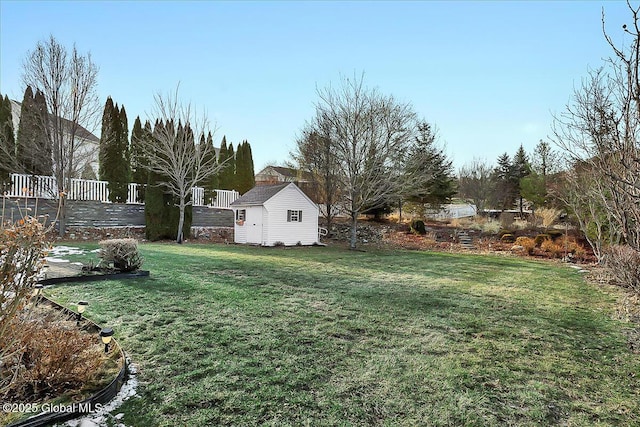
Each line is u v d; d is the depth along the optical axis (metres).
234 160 26.16
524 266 11.95
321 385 3.25
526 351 4.28
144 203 17.92
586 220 13.80
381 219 23.80
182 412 2.73
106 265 7.83
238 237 18.19
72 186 16.16
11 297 2.82
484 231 20.25
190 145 17.80
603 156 4.68
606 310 6.28
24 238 2.59
